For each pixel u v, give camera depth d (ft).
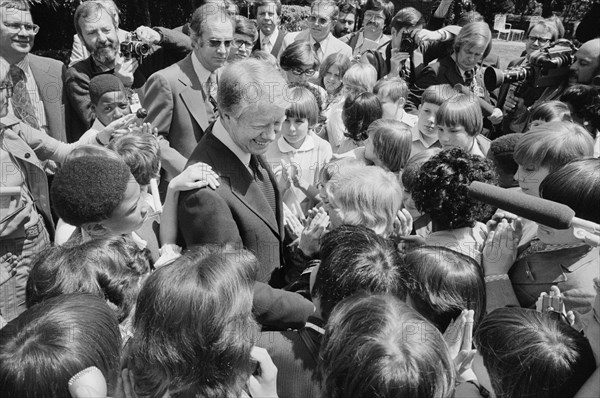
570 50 14.49
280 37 20.79
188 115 11.82
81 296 5.09
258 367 5.47
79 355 4.50
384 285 5.77
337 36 26.04
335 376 4.59
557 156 8.46
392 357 4.40
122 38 15.89
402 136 10.83
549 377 4.86
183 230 7.80
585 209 6.79
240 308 5.02
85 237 7.34
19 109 11.79
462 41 16.12
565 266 7.08
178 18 34.37
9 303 8.48
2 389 4.36
